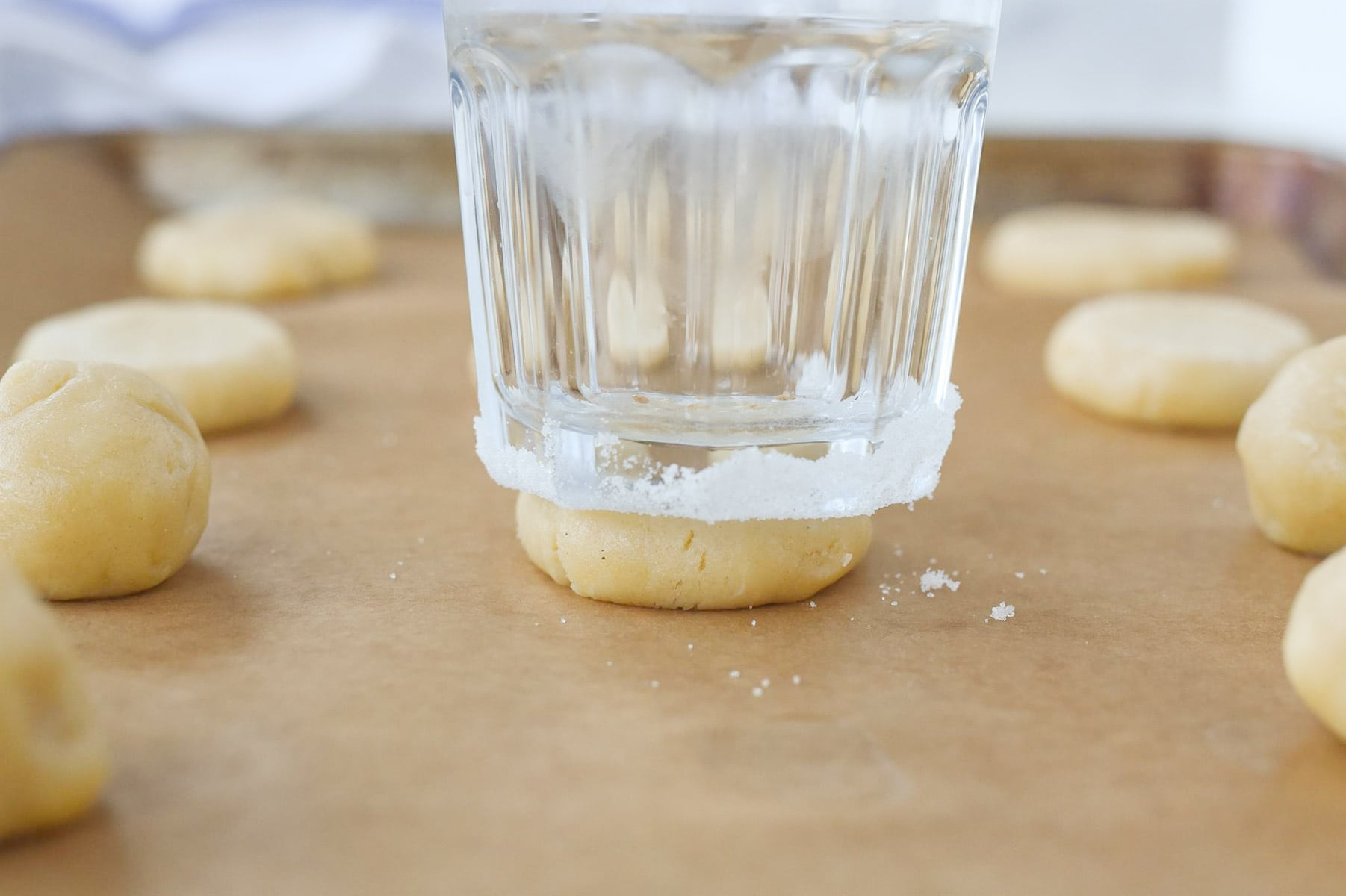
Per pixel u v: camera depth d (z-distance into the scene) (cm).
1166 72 61
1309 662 21
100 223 47
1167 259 44
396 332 40
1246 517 29
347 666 22
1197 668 23
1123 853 19
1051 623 24
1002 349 39
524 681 22
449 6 23
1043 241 45
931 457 23
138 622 24
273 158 52
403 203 53
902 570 26
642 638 23
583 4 22
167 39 55
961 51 23
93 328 34
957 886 19
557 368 23
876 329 23
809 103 22
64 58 54
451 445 32
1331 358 27
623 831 19
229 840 19
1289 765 21
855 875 19
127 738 21
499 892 18
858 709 22
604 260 23
